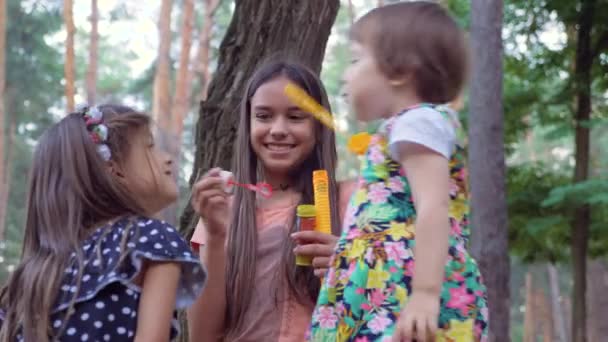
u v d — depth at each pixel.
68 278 2.65
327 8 4.64
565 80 12.35
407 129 2.48
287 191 3.30
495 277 9.73
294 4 4.59
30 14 22.97
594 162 21.91
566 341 31.70
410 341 2.33
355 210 2.62
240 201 3.23
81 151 2.77
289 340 3.07
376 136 2.63
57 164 2.78
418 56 2.55
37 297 2.63
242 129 3.33
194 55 22.39
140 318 2.62
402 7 2.62
